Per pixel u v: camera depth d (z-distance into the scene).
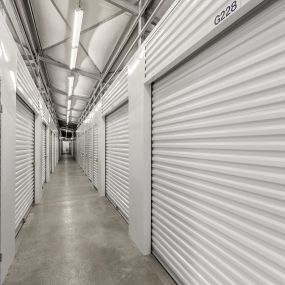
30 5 2.89
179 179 1.87
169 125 2.07
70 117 13.65
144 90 2.40
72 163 14.31
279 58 1.02
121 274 2.06
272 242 1.05
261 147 1.10
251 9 1.10
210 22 1.33
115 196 4.17
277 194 1.02
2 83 1.89
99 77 5.24
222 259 1.38
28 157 3.85
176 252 1.93
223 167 1.37
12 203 2.23
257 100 1.13
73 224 3.33
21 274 2.05
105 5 2.80
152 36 2.17
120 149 3.83
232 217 1.30
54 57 4.46
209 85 1.49
